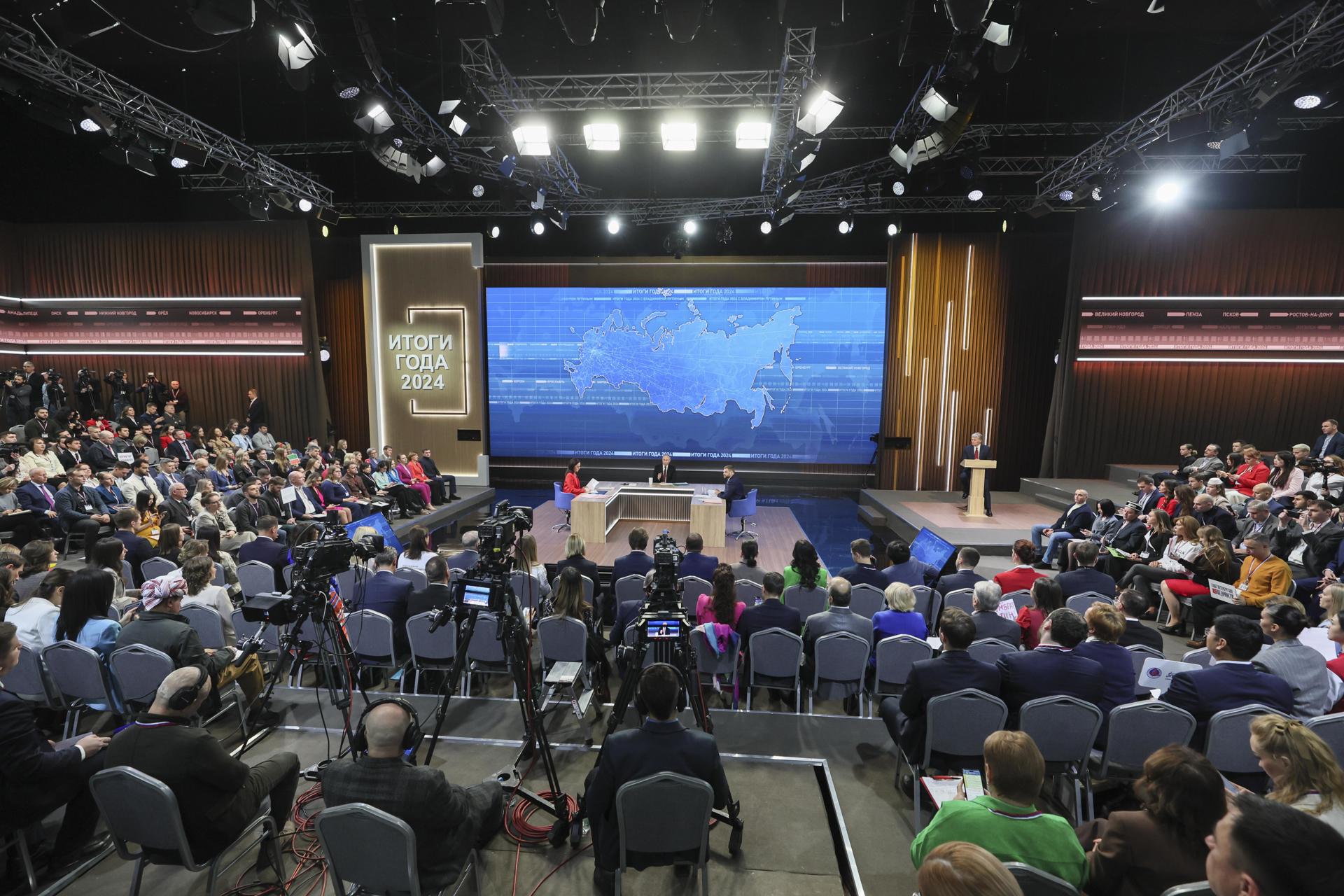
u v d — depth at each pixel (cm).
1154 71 973
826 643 416
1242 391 1305
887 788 366
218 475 1034
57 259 1464
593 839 264
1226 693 312
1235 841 127
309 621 472
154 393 1404
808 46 723
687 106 867
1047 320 1416
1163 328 1311
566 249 1509
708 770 264
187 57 987
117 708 373
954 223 1452
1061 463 1355
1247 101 759
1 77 747
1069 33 892
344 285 1553
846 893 294
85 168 1369
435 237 1459
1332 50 682
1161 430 1332
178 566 599
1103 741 336
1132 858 197
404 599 496
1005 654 342
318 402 1470
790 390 1484
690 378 1497
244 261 1455
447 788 241
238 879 296
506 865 306
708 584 549
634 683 338
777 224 1212
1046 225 1406
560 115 1024
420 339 1487
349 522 830
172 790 250
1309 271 1258
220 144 1011
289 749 399
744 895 288
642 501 1109
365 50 727
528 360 1515
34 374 1271
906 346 1419
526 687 357
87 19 669
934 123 830
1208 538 637
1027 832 202
